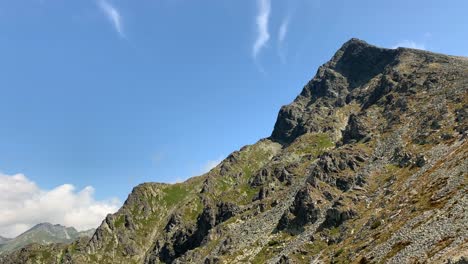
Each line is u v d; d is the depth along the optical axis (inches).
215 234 7135.8
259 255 5541.3
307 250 4862.2
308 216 5733.3
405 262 3031.5
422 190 4303.6
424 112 7130.9
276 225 6274.6
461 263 2343.8
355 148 7007.9
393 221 4035.4
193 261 6599.4
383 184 5492.1
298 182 7839.6
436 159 5103.3
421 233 3319.4
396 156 6092.5
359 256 3762.3
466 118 5885.8
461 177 3919.8
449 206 3452.3
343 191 6136.8
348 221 4980.3
